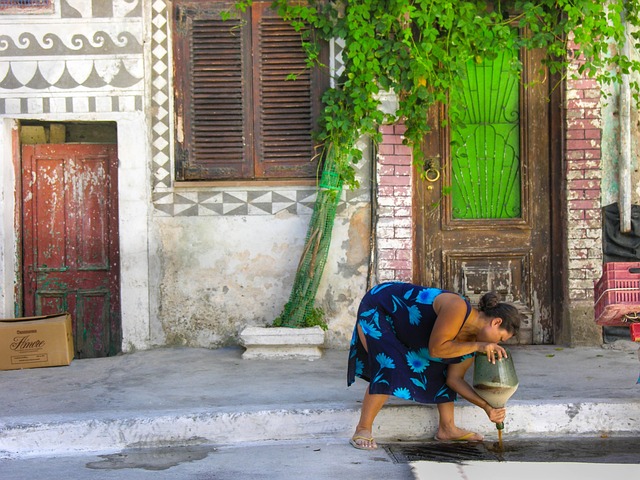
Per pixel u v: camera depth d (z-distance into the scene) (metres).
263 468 4.72
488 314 4.78
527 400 5.58
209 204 7.61
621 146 7.55
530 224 7.80
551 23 7.58
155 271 7.62
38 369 6.95
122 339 7.61
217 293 7.65
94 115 7.58
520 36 7.75
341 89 7.59
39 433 5.27
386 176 7.55
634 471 4.48
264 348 7.20
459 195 7.87
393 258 7.58
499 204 7.86
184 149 7.75
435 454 5.02
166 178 7.61
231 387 6.16
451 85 7.22
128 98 7.57
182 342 7.66
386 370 4.95
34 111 7.56
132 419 5.36
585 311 7.59
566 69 7.57
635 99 7.57
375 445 5.15
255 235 7.62
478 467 4.59
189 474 4.62
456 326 4.69
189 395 5.94
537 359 7.08
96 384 6.36
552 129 7.75
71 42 7.55
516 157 7.85
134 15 7.56
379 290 5.11
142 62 7.56
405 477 4.43
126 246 7.57
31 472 4.77
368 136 7.61
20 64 7.55
